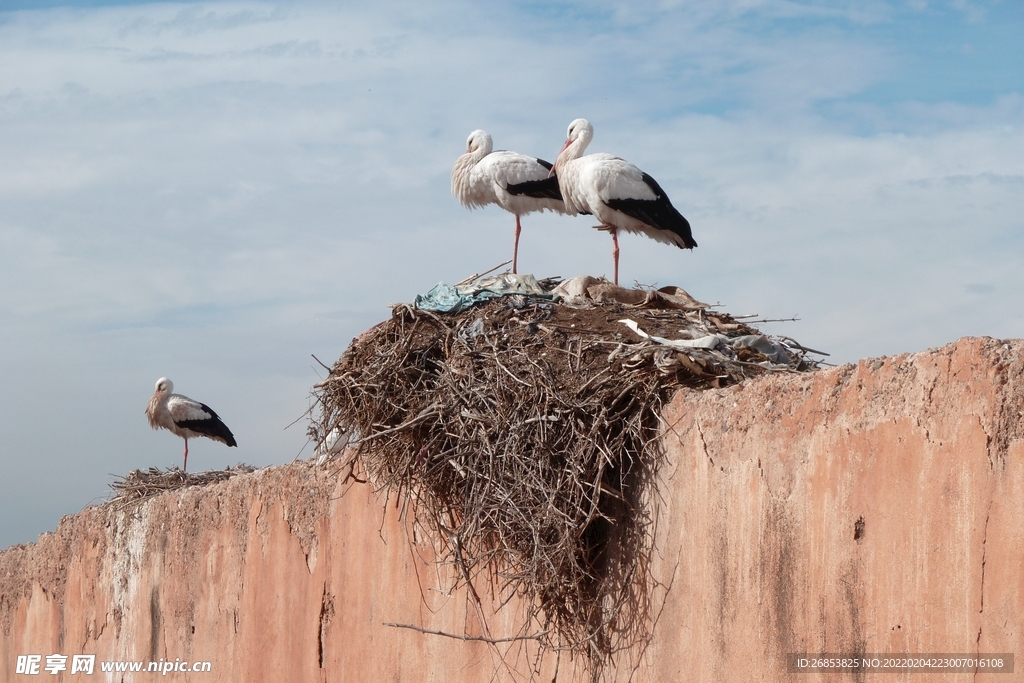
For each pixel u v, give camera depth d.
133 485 14.18
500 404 7.27
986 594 4.73
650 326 7.72
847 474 5.48
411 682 8.95
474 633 8.23
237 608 11.46
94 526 14.45
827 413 5.67
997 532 4.72
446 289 8.74
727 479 6.21
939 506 4.98
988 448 4.80
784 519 5.82
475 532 7.56
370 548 9.67
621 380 6.98
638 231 11.08
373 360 8.45
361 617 9.70
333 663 10.03
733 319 8.13
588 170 10.80
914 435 5.15
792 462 5.82
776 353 7.46
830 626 5.48
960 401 4.96
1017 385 4.74
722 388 6.61
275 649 10.82
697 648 6.29
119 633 13.62
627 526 6.93
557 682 7.39
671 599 6.52
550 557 6.91
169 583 12.66
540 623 7.52
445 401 7.75
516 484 7.08
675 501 6.57
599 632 7.05
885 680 5.15
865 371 5.52
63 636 15.01
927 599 5.00
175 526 12.70
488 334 7.80
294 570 10.70
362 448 8.62
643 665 6.67
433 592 8.76
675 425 6.65
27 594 16.27
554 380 7.11
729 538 6.15
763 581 5.90
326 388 8.80
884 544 5.23
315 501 10.55
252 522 11.41
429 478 8.05
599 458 6.82
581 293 8.84
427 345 8.22
